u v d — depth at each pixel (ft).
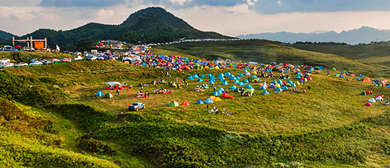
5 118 149.48
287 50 625.41
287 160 137.39
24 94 197.06
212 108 195.42
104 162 121.60
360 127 177.06
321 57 533.14
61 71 285.64
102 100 206.18
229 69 371.56
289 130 163.73
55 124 160.66
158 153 133.90
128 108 187.93
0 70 236.84
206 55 602.85
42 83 228.43
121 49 587.27
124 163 126.72
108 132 152.76
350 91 277.23
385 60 575.79
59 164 114.52
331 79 326.65
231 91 252.62
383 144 158.10
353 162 138.72
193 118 173.58
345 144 154.20
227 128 159.94
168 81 292.20
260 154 139.13
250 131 158.51
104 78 280.72
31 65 285.43
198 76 318.45
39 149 123.85
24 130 143.33
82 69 305.12
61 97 201.26
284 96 239.91
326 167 131.54
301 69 433.89
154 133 150.51
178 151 134.51
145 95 222.28
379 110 215.92
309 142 152.35
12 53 349.41
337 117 194.90
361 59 620.08
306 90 267.80
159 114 177.27
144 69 338.34
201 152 136.87
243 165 130.93
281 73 361.71
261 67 416.26
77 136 152.25
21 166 109.29
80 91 227.81
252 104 210.59
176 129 154.92
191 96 230.07
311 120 184.34
